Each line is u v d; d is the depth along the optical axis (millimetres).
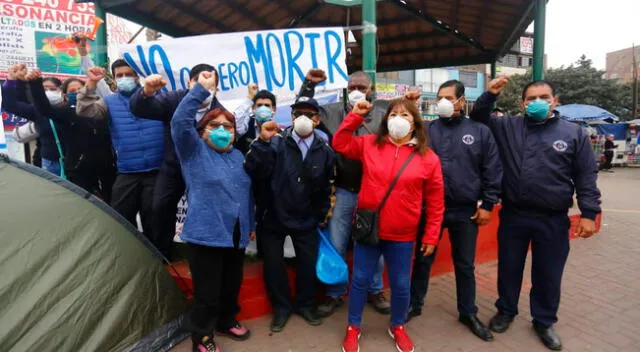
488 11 5781
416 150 2609
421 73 28531
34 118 3711
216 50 3814
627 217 6883
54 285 2299
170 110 2801
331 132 3260
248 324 3105
